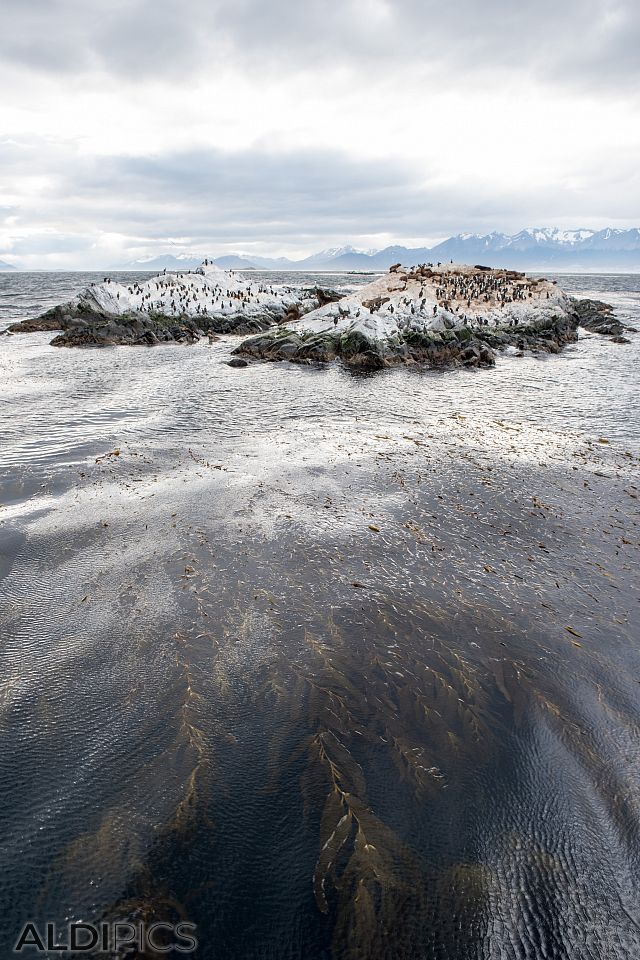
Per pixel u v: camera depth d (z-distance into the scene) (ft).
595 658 27.37
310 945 15.03
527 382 98.84
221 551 36.29
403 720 23.00
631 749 21.86
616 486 50.29
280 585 32.68
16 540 36.83
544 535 40.81
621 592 33.60
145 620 28.91
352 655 26.89
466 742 21.95
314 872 16.79
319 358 117.70
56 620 28.78
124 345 137.80
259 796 19.26
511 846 17.83
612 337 154.10
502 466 55.01
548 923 15.74
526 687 25.16
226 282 204.54
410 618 30.07
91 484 47.57
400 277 180.65
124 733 21.83
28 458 53.88
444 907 15.97
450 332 126.21
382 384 97.40
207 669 25.53
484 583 34.01
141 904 15.87
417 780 20.11
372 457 56.90
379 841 17.78
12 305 209.87
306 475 50.98
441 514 43.73
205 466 53.06
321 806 18.93
